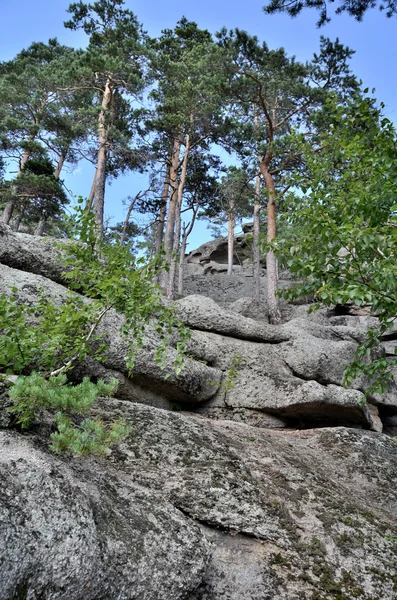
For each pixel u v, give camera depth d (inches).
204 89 703.7
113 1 887.7
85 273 193.2
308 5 333.7
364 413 315.6
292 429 313.4
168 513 144.2
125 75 711.1
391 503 231.1
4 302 150.3
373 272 181.3
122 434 146.7
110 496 137.9
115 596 111.9
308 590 148.6
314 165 248.1
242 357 326.3
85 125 790.5
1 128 827.4
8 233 277.3
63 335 165.9
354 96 225.6
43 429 152.2
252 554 155.6
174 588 121.7
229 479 177.8
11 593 96.0
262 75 682.8
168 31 1005.2
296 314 633.0
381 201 194.9
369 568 161.6
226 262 1454.2
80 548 109.1
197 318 345.4
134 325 187.0
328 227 182.7
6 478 113.1
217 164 1017.5
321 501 188.9
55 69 811.4
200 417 274.7
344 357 348.5
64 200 776.9
